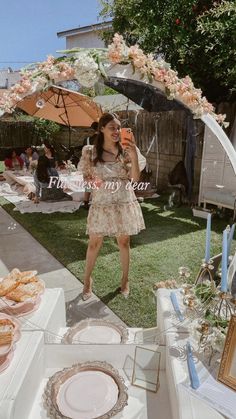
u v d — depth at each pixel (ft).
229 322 3.16
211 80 14.12
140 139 9.29
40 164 13.58
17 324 3.76
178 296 4.40
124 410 3.35
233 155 4.85
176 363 3.29
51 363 3.93
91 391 3.45
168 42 14.20
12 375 3.12
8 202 15.19
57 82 4.20
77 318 6.81
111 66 4.14
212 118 4.68
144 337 4.44
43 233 11.45
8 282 4.43
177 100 4.68
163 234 10.00
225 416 2.68
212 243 7.50
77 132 8.67
